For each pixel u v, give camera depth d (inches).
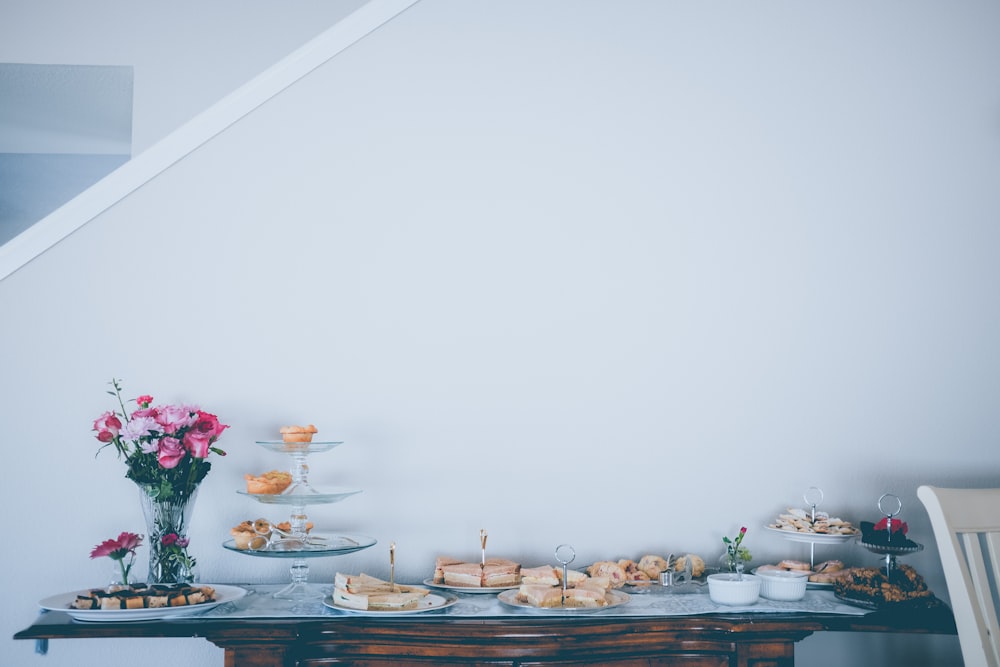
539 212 84.9
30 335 78.7
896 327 87.2
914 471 86.0
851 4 89.7
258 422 80.6
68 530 77.8
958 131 89.5
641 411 84.1
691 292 85.7
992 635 63.1
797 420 85.4
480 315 83.4
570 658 66.1
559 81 86.2
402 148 84.1
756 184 87.3
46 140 129.4
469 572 75.0
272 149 82.7
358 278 82.5
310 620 64.7
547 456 82.9
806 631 66.1
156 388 79.8
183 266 80.9
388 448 81.6
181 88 131.4
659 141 86.7
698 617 67.1
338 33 84.4
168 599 65.1
